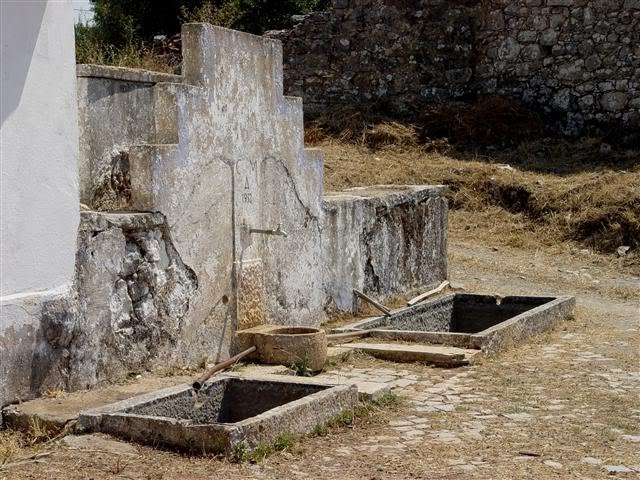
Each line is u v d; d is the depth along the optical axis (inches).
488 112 729.0
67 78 266.8
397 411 279.1
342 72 774.5
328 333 379.2
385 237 450.0
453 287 503.8
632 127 710.5
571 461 235.3
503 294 493.7
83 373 273.4
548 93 737.6
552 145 714.8
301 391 267.7
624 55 713.6
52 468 214.5
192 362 317.7
